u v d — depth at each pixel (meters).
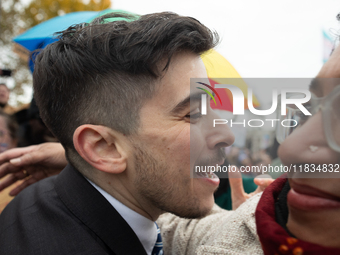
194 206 0.66
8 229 0.67
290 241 0.35
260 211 0.44
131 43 0.61
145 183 0.64
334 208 0.33
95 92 0.63
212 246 0.59
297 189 0.36
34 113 1.38
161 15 0.65
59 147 1.08
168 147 0.62
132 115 0.62
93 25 0.66
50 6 8.55
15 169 1.07
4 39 8.56
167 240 0.86
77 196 0.65
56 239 0.59
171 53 0.60
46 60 0.68
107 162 0.64
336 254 0.33
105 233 0.62
